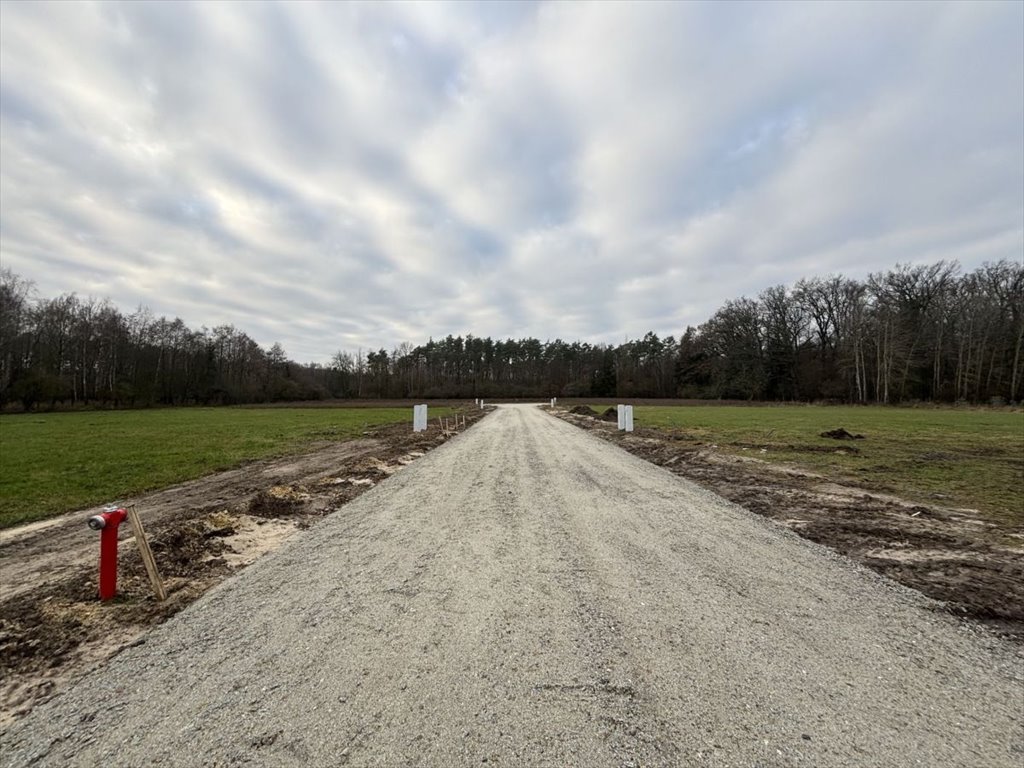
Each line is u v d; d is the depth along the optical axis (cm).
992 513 656
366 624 332
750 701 241
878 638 311
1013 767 195
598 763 197
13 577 461
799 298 6244
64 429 2308
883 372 5188
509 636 312
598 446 1473
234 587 414
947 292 5022
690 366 7488
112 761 207
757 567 445
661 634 314
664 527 581
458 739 213
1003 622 337
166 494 854
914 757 201
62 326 5531
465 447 1468
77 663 297
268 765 200
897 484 859
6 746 219
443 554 485
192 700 250
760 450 1336
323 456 1327
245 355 7688
